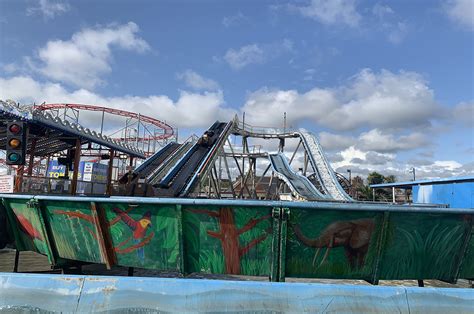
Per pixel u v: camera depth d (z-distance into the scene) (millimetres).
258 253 4559
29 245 6023
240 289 3260
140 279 3332
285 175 52750
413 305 3229
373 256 4516
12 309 3264
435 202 23156
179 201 4570
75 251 5438
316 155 57688
